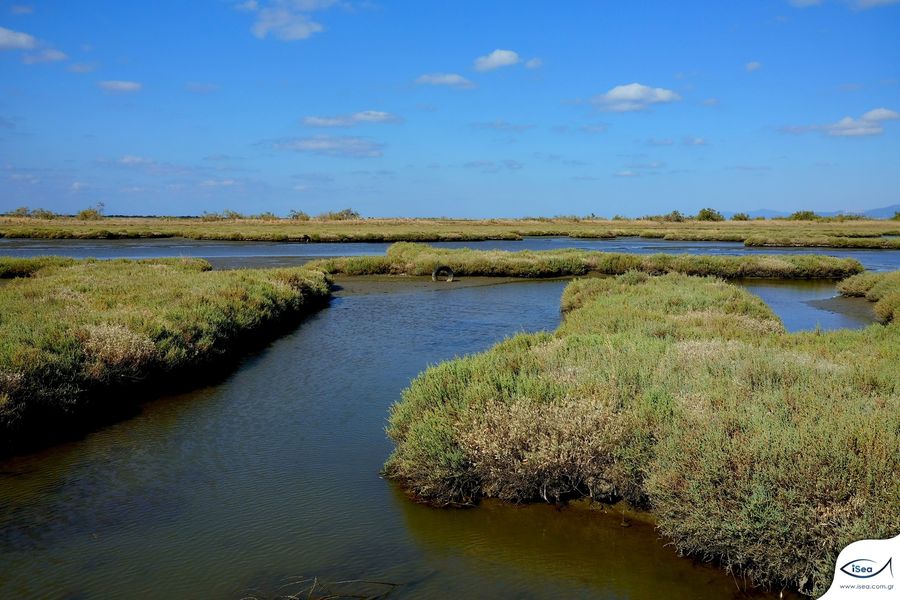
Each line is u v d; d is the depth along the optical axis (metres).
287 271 26.72
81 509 7.07
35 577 5.72
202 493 7.50
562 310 23.23
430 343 16.89
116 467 8.27
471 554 6.12
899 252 59.44
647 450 6.85
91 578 5.71
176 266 31.77
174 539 6.42
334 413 10.59
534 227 116.31
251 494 7.47
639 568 5.84
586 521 6.75
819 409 6.75
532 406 7.48
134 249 56.69
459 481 7.26
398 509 7.08
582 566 5.89
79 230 81.06
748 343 11.64
